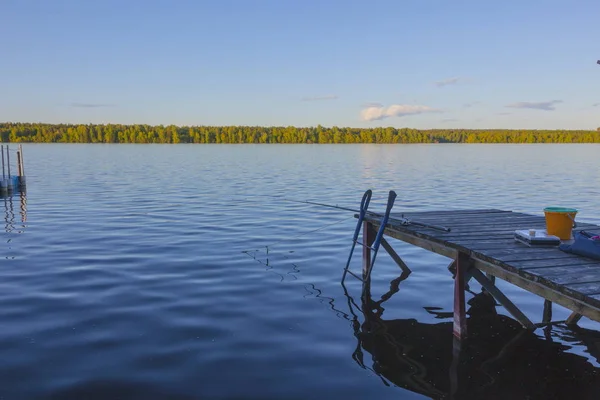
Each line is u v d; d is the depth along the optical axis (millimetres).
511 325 6227
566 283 4430
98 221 13742
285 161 47719
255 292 7395
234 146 110625
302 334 5785
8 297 6930
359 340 5656
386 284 7996
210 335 5668
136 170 34938
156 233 12000
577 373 4887
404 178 28938
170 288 7484
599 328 6105
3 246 10383
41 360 4938
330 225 13352
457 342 5660
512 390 4520
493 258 5336
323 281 8109
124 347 5281
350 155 62000
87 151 72688
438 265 9195
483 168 37406
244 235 11883
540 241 5922
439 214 8930
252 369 4828
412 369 4930
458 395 4406
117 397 4238
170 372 4723
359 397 4332
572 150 79312
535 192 21359
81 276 8070
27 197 19266
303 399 4277
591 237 5492
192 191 21672
